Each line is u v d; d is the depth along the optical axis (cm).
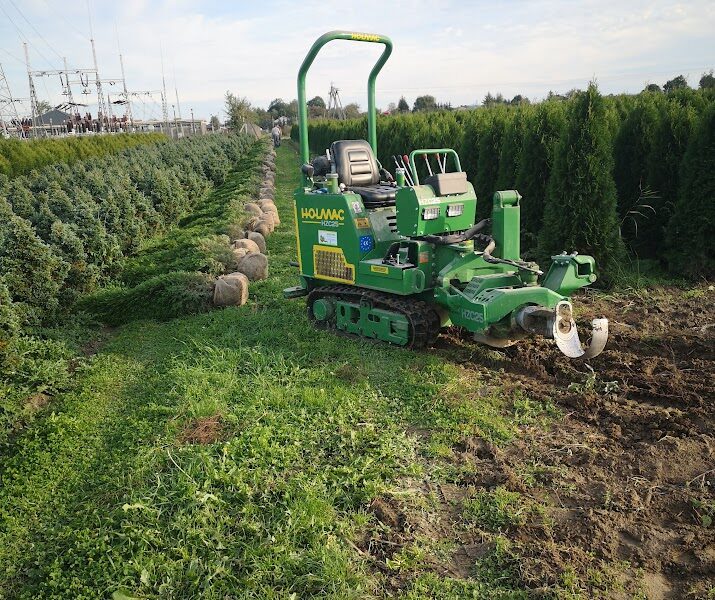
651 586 344
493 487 439
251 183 2280
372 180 799
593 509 409
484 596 343
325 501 419
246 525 395
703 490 421
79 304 888
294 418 533
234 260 1041
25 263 810
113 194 1287
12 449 537
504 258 628
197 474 448
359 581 353
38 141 2308
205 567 363
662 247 1023
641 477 441
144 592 352
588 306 853
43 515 445
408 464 470
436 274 659
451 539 391
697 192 923
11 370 609
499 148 1248
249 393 588
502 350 672
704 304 837
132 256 1277
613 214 925
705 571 350
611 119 1183
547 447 488
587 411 542
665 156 1011
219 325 800
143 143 3481
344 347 701
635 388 574
